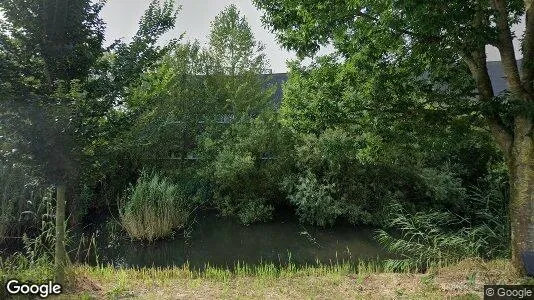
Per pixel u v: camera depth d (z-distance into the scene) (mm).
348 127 7094
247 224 11195
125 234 9820
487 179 9906
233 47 16469
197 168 12750
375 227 10820
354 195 11266
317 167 11562
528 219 5012
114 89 4266
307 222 11203
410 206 10898
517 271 5141
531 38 4980
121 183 11938
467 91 6227
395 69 6422
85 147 4297
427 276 5520
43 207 8531
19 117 3783
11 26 3934
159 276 5957
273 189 12000
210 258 8617
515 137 5125
